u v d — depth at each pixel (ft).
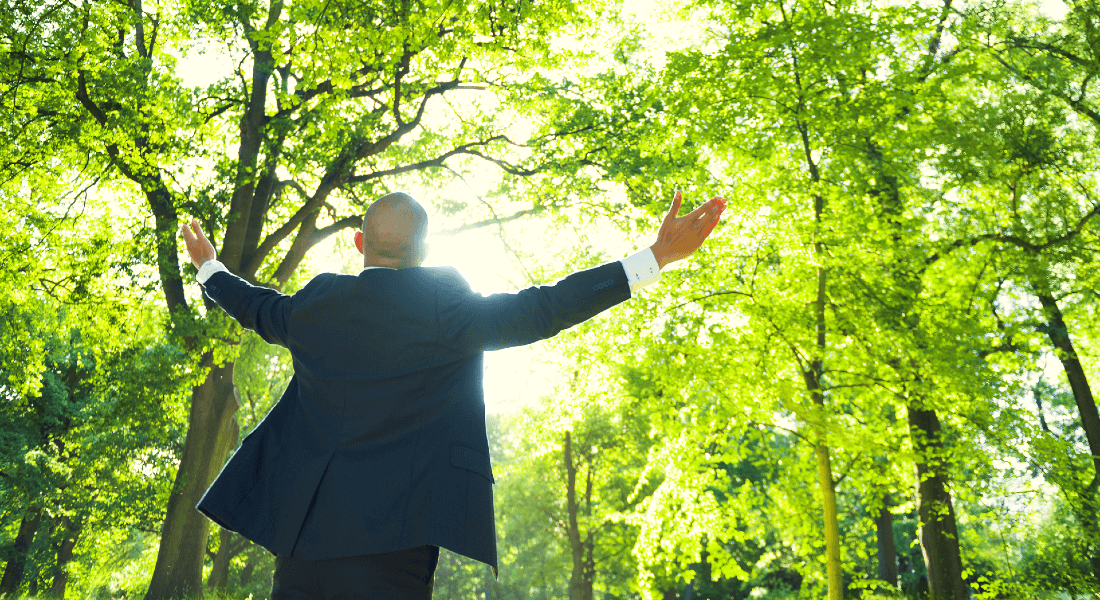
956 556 40.37
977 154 33.01
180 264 42.29
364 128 41.52
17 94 43.37
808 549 35.14
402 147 52.39
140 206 55.52
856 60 32.30
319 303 4.43
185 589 42.73
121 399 46.24
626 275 4.30
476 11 39.37
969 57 36.24
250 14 39.52
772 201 32.89
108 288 50.55
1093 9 35.47
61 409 82.43
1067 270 35.60
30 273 48.91
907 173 32.40
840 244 31.37
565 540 100.22
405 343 4.23
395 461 4.02
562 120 47.32
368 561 3.85
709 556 36.14
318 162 40.86
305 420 4.28
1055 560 35.96
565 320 4.22
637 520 39.14
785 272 34.27
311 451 4.13
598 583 102.99
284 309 4.65
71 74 40.75
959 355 31.19
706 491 37.11
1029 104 33.94
